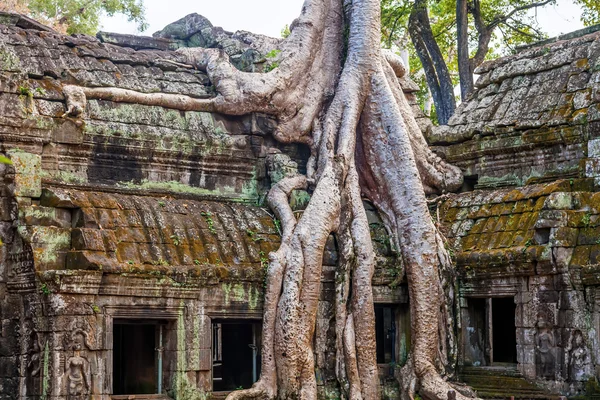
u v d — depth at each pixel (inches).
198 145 657.0
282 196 655.8
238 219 640.4
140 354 613.6
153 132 638.5
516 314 647.1
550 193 645.9
